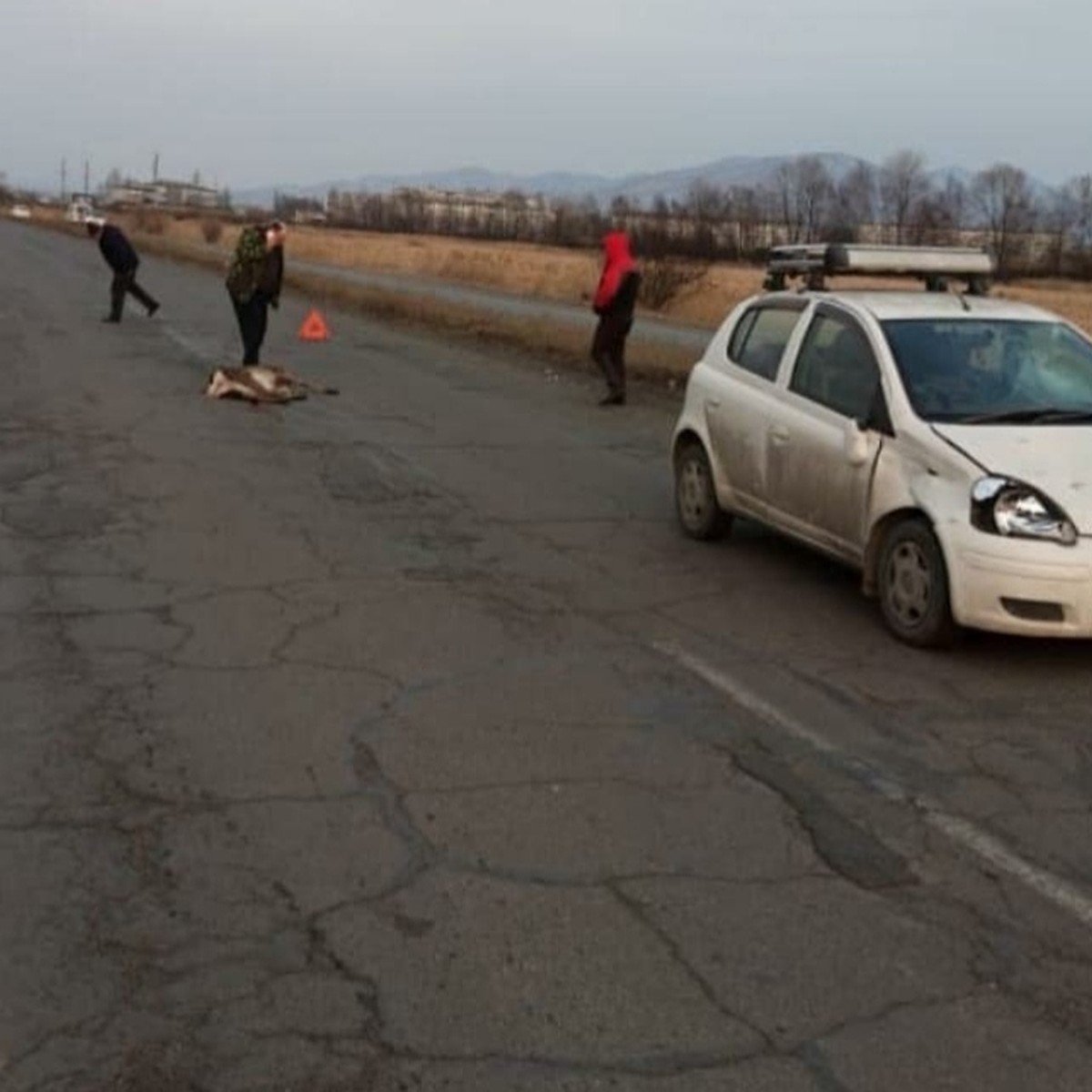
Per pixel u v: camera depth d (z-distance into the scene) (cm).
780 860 422
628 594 743
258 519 898
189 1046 316
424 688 573
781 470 770
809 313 792
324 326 2423
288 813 445
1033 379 710
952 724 549
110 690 557
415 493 1014
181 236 8300
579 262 5038
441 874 405
